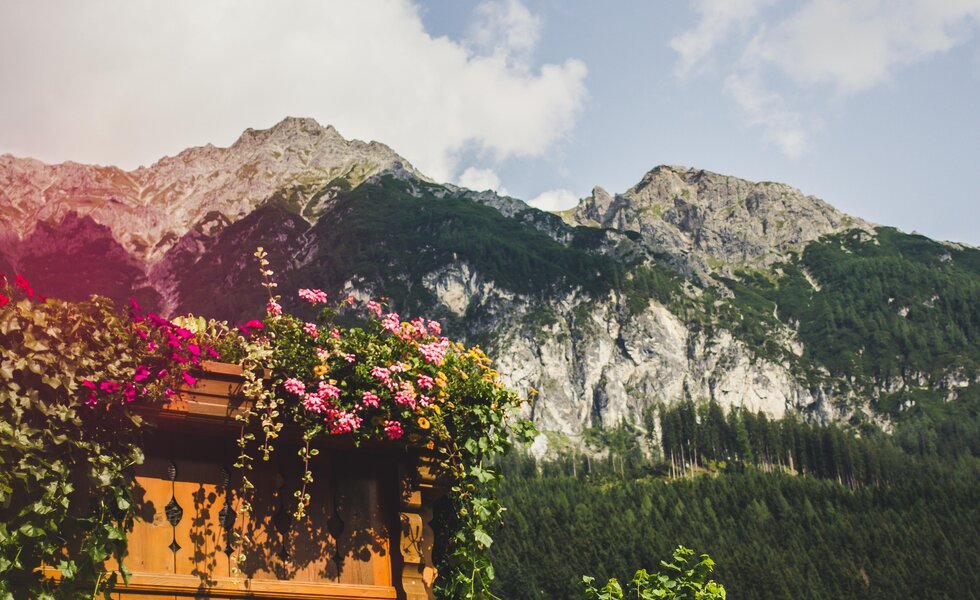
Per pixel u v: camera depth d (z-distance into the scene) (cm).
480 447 771
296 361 713
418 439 745
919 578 19162
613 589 1056
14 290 622
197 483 678
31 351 596
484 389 784
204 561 664
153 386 644
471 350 820
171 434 679
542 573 18588
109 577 611
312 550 709
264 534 694
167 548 654
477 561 787
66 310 626
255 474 704
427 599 726
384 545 739
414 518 742
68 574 587
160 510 660
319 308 768
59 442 593
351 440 730
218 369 681
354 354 735
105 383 613
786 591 18825
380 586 723
